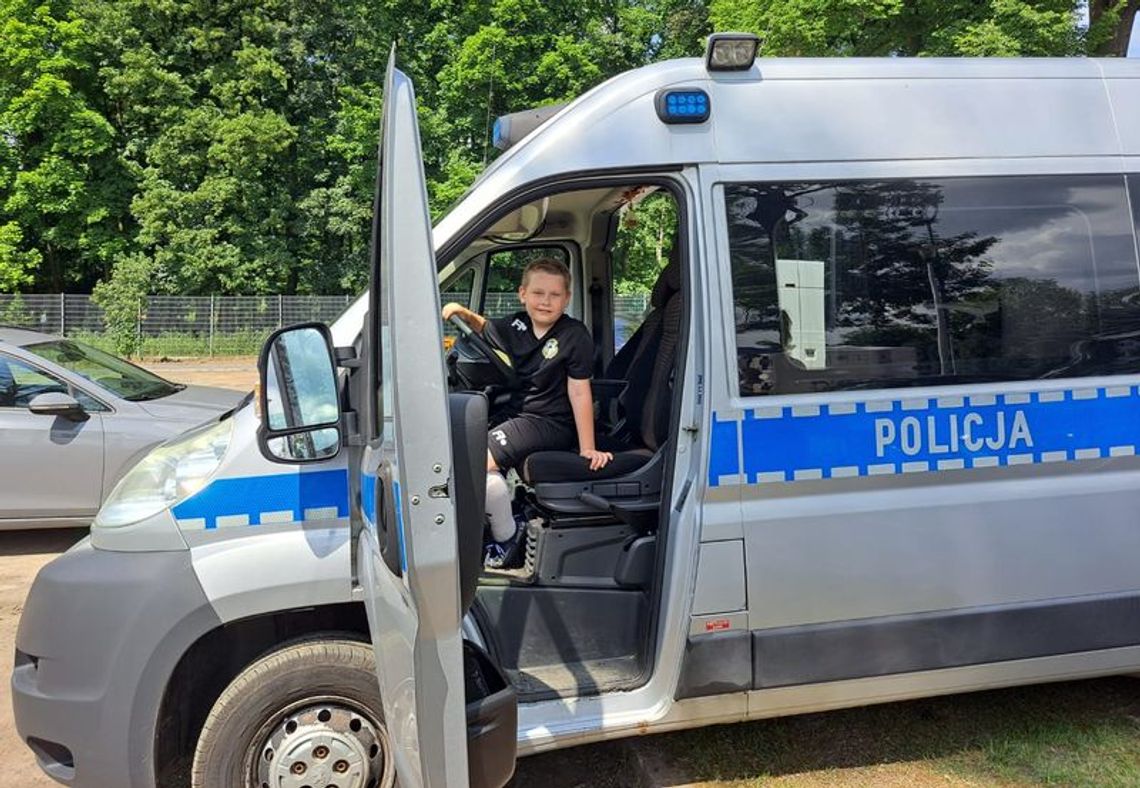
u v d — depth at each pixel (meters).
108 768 2.54
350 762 2.66
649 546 3.03
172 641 2.54
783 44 17.27
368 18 30.41
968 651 2.97
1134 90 3.20
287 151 30.77
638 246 4.40
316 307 26.25
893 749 3.28
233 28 30.70
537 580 3.04
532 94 26.02
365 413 2.51
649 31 27.36
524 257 4.43
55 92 28.17
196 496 2.59
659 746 3.30
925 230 2.98
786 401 2.84
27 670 2.70
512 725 2.33
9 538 6.57
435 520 1.87
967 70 3.09
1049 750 3.26
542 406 3.25
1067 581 3.05
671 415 2.88
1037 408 3.01
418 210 1.91
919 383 2.95
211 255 28.77
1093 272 3.10
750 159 2.87
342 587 2.62
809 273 2.89
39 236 29.83
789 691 2.88
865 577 2.90
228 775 2.59
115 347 24.34
